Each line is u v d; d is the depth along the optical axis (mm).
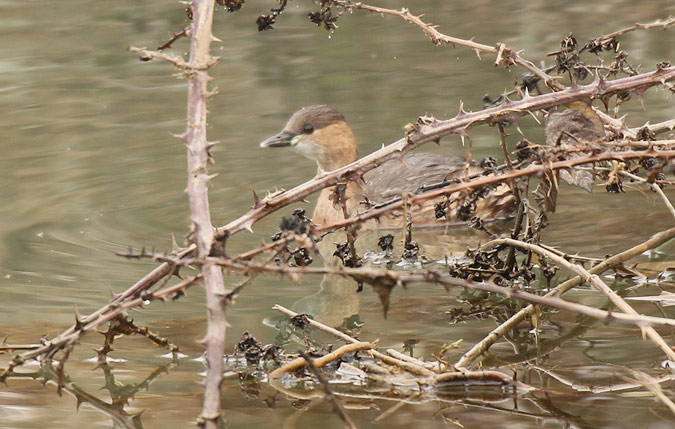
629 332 9727
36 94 19938
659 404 8039
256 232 14086
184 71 7406
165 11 25078
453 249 13391
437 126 8844
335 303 11078
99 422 8148
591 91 9172
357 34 23750
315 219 16812
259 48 22844
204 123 7391
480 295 11094
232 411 8219
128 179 15930
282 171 16844
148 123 18391
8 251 12922
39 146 17297
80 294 11242
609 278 11344
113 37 23297
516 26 23578
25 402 8547
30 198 15117
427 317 10438
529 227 10711
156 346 9820
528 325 10016
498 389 8500
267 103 19406
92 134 17859
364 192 16391
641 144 8383
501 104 9086
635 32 22500
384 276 6520
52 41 23203
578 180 8844
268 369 9148
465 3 25891
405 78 20516
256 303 11109
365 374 8875
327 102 19219
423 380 8664
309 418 8055
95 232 13820
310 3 26094
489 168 9742
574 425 7730
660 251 12328
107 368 9289
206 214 7121
